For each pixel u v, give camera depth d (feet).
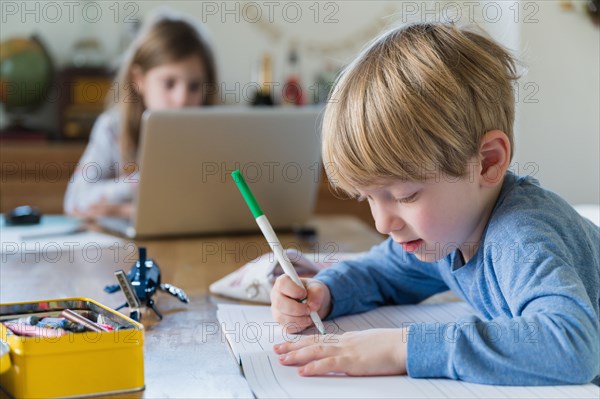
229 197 5.53
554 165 5.75
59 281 4.05
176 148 5.22
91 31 10.98
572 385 2.38
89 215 6.50
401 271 3.66
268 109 5.38
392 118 2.80
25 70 10.58
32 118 10.96
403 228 2.97
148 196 5.33
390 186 2.88
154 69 7.89
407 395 2.33
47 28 10.96
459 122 2.85
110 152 7.89
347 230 6.07
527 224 2.79
